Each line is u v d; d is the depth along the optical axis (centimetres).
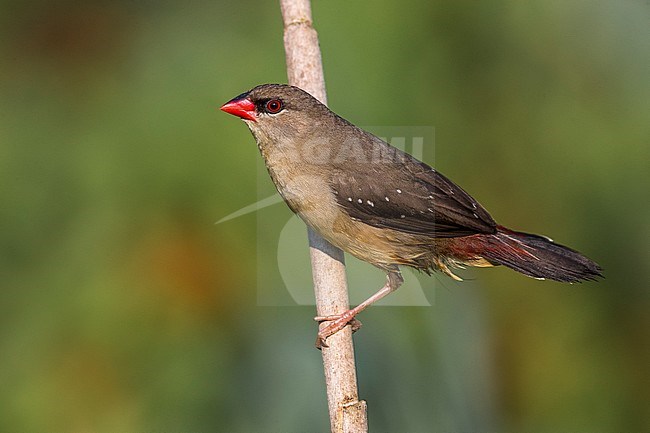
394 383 1080
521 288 1134
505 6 1187
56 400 1038
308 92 968
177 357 1059
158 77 1153
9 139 1118
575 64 1193
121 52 1187
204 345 1066
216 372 1062
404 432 1071
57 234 1086
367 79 1115
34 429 1031
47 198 1095
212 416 1053
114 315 1059
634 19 1196
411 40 1143
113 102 1151
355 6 1129
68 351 1052
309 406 1065
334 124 946
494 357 1119
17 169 1102
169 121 1116
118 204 1089
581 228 1146
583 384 1117
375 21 1132
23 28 1182
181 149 1098
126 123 1125
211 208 1084
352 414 852
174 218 1086
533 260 923
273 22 1169
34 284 1070
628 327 1129
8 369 1045
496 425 1103
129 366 1053
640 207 1135
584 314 1132
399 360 1085
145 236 1080
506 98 1180
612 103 1180
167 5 1194
